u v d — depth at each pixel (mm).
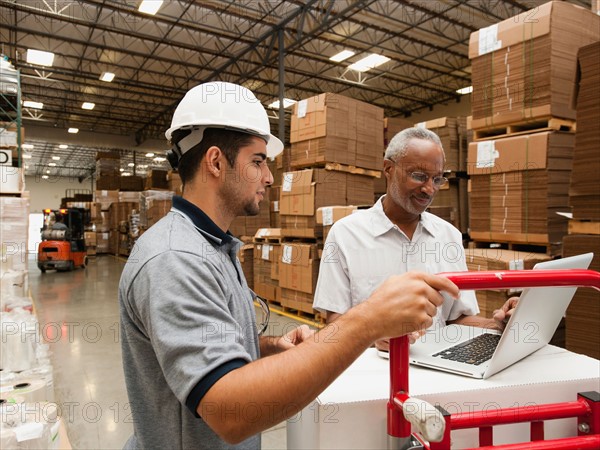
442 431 677
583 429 857
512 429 917
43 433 1308
